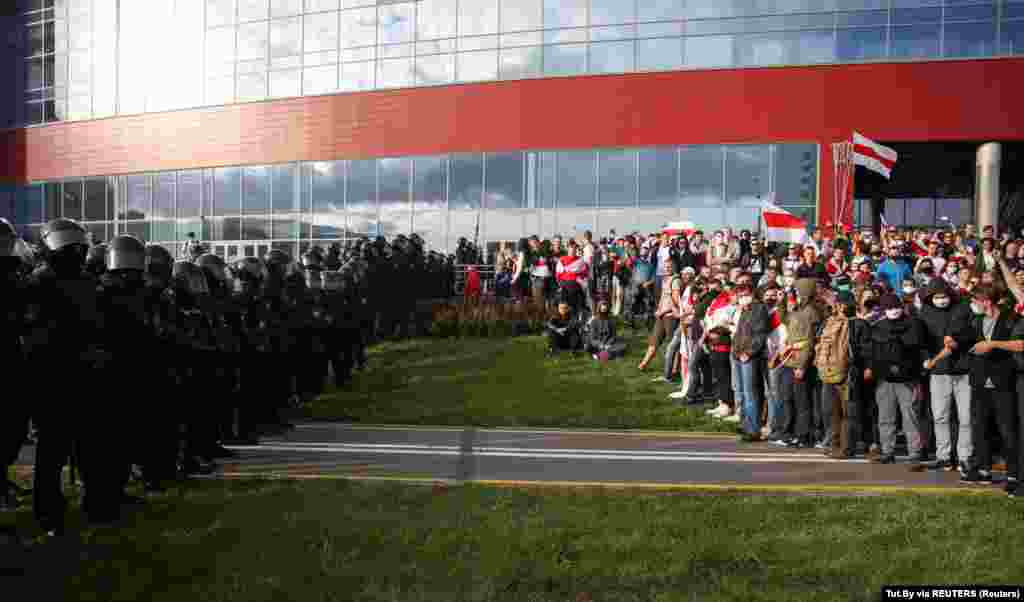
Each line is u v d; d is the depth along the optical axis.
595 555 5.89
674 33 27.89
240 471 8.64
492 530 6.42
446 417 12.42
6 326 6.17
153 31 35.34
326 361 13.88
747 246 20.08
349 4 31.83
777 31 26.95
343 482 8.05
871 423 10.39
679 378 15.26
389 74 31.27
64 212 37.75
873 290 10.41
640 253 21.02
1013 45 25.30
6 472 6.93
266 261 11.32
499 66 29.78
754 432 11.00
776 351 11.35
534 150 29.38
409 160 30.98
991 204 25.78
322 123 32.31
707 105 27.58
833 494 7.82
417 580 5.39
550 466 9.14
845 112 26.42
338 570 5.54
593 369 16.16
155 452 7.66
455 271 28.58
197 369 8.39
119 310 6.97
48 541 6.14
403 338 20.17
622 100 28.39
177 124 34.97
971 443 8.71
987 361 8.21
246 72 33.66
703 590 5.30
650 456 9.84
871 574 5.57
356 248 19.72
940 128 25.81
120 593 5.13
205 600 5.05
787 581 5.46
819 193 26.64
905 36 25.98
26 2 38.34
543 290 21.02
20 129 38.81
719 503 7.33
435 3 30.50
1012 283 8.65
